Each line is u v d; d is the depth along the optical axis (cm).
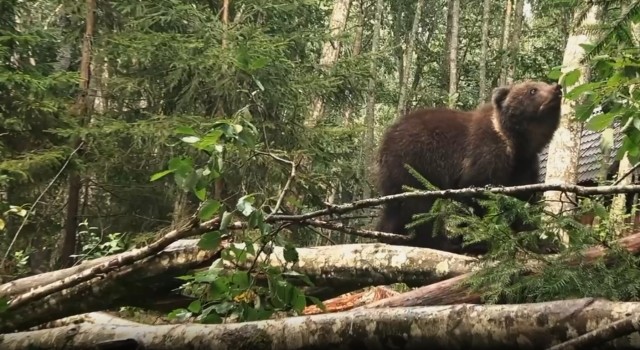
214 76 961
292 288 361
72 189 1029
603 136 359
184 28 1130
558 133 839
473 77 2148
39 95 919
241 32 970
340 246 434
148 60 997
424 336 269
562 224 327
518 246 329
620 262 310
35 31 993
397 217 631
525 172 659
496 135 641
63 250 1026
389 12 2275
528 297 308
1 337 361
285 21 1149
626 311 231
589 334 225
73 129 941
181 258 399
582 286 292
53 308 403
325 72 1185
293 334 294
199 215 360
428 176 650
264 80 973
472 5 2269
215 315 360
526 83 649
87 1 1053
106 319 423
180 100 1044
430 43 2472
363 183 1273
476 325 258
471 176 638
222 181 962
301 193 993
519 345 250
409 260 412
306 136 1047
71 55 1243
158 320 551
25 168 864
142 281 402
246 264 414
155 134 937
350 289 438
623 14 317
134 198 1136
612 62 352
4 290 409
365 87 1222
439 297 330
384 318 277
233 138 371
